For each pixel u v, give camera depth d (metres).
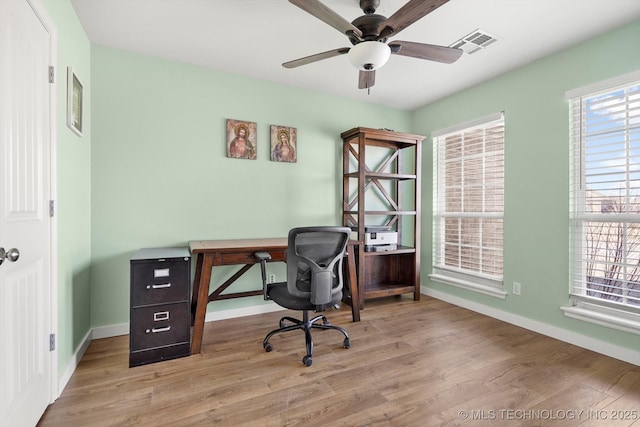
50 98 1.53
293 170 3.16
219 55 2.53
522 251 2.68
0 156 1.12
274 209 3.07
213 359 2.04
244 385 1.73
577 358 2.07
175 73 2.62
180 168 2.65
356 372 1.87
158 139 2.57
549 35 2.17
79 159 2.04
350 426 1.40
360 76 2.18
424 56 1.91
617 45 2.07
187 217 2.68
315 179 3.28
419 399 1.60
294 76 2.93
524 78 2.65
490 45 2.31
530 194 2.62
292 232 2.01
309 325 2.25
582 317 2.24
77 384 1.73
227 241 2.68
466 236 3.26
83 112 2.13
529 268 2.62
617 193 2.11
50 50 1.53
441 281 3.45
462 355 2.10
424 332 2.51
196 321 2.13
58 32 1.64
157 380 1.78
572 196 2.36
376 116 3.66
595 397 1.63
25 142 1.30
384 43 1.76
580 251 2.32
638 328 1.94
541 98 2.53
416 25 2.04
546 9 1.87
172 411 1.50
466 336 2.44
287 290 2.15
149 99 2.53
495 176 2.96
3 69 1.14
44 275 1.48
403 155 3.86
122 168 2.45
